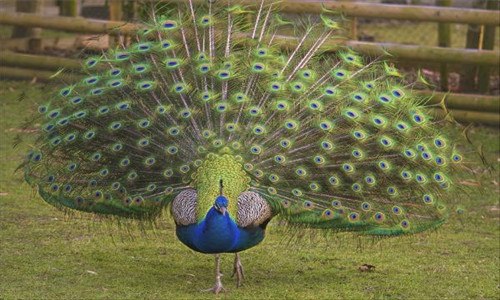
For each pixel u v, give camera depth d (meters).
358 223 14.16
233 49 15.28
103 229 17.69
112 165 14.33
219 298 13.99
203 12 15.62
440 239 18.03
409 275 15.69
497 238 18.25
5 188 20.23
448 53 25.86
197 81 14.61
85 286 14.37
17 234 17.19
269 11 15.88
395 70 15.27
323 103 14.53
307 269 15.85
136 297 13.91
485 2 28.16
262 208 13.66
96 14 32.91
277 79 14.57
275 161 13.95
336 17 22.23
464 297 14.64
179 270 15.50
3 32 32.84
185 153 14.03
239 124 14.18
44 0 32.38
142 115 14.43
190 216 13.45
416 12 25.84
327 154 14.17
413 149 14.39
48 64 28.92
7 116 25.66
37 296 13.80
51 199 14.45
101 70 15.12
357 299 14.30
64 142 14.38
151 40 15.32
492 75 29.11
